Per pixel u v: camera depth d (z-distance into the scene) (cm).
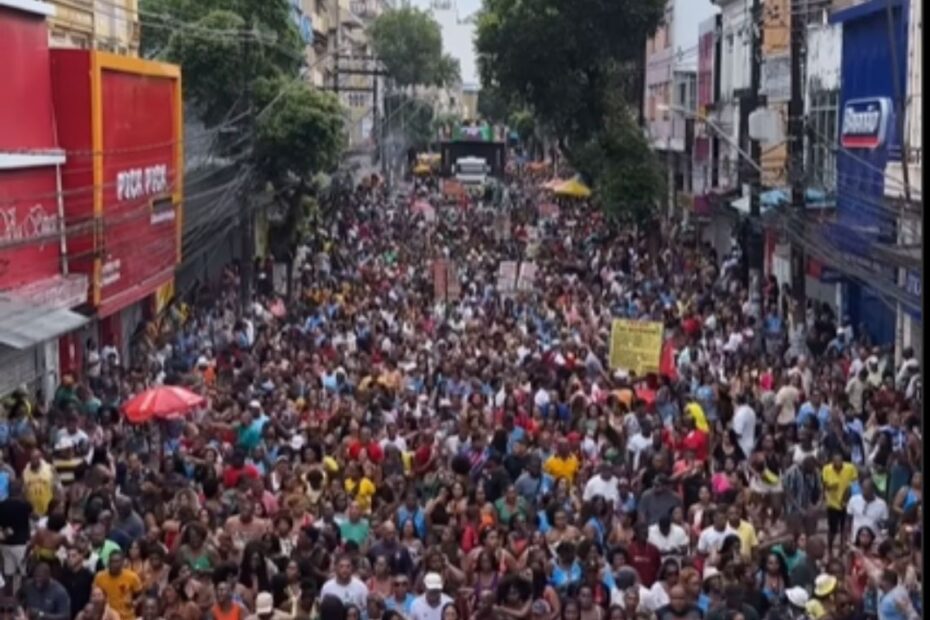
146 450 2530
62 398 2828
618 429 2620
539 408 2852
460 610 1861
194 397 2575
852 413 2811
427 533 2117
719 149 6825
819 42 4844
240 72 5497
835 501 2336
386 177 11612
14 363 2927
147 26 5472
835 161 4525
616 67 8169
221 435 2566
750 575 1830
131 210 3762
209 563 1888
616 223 7256
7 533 2059
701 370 3127
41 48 3347
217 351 3772
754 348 3831
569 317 4209
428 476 2397
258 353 3616
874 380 3231
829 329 3994
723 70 6775
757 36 5528
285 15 5881
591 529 2000
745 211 5281
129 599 1820
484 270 5741
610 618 1733
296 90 5500
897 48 3772
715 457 2539
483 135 14400
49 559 1869
